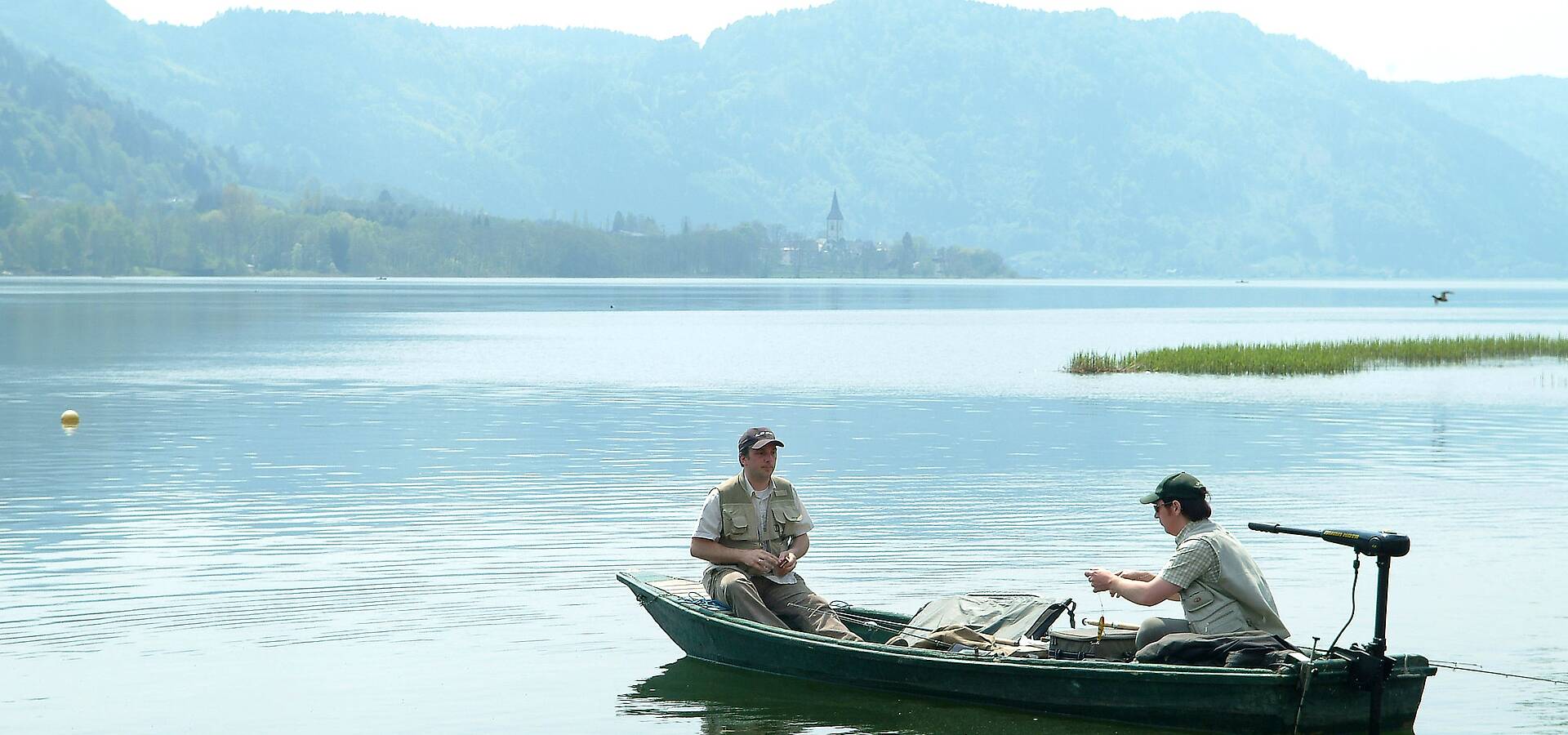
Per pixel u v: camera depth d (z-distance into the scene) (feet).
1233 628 36.88
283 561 55.01
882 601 48.88
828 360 185.88
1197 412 115.75
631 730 36.52
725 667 42.29
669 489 72.69
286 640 44.21
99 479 75.82
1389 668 34.96
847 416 111.24
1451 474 79.10
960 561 55.26
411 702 38.55
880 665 39.17
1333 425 105.09
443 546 57.93
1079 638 38.86
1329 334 290.76
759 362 181.98
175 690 39.32
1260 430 102.22
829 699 39.29
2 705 37.93
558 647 43.96
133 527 61.98
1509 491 72.74
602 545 58.29
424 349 206.69
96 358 179.52
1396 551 34.83
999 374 160.04
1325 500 69.82
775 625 42.34
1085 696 36.94
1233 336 278.46
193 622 46.11
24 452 87.30
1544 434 99.71
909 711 38.19
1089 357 168.86
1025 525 62.90
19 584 51.01
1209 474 79.20
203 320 302.04
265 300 472.03
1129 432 100.58
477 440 93.86
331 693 39.24
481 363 174.91
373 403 120.37
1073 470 81.00
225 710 37.76
